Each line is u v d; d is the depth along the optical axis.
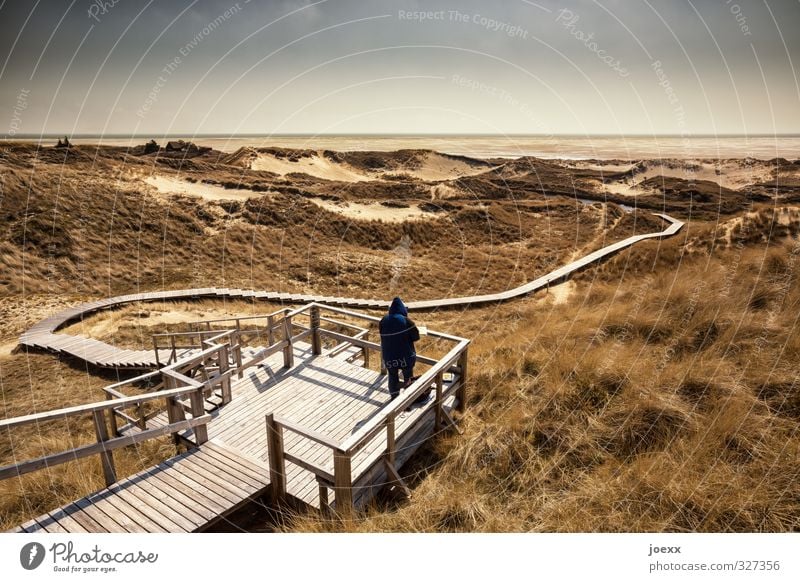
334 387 5.77
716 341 5.43
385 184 47.84
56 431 6.79
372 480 4.17
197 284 19.70
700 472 3.54
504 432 4.43
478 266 24.56
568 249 27.80
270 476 3.93
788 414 3.97
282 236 27.83
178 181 33.59
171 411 4.54
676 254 14.90
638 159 75.06
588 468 3.88
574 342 6.35
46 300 16.55
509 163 71.31
